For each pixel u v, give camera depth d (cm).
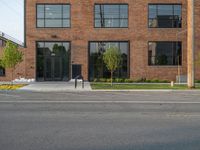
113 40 4588
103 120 1316
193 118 1382
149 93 2956
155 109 1725
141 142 929
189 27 3512
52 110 1652
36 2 4566
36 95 2678
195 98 2452
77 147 872
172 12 4616
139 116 1439
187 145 899
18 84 3950
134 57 4594
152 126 1181
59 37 4575
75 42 4581
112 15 4591
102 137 990
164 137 995
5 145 894
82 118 1370
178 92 3091
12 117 1391
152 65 4606
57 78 4597
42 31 4572
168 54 4616
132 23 4594
